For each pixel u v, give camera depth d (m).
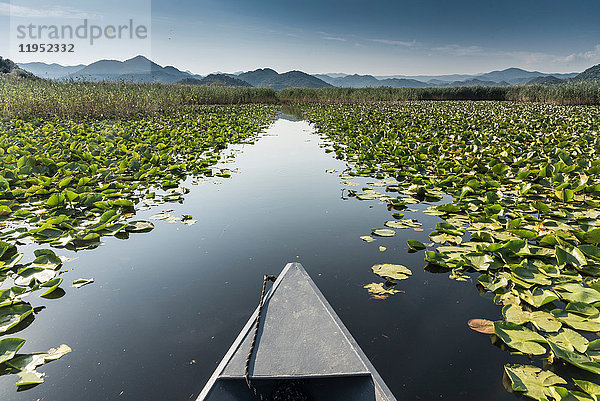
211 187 4.72
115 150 6.20
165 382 1.57
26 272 2.46
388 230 3.19
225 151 7.43
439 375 1.59
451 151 6.62
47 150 6.02
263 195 4.37
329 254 2.81
